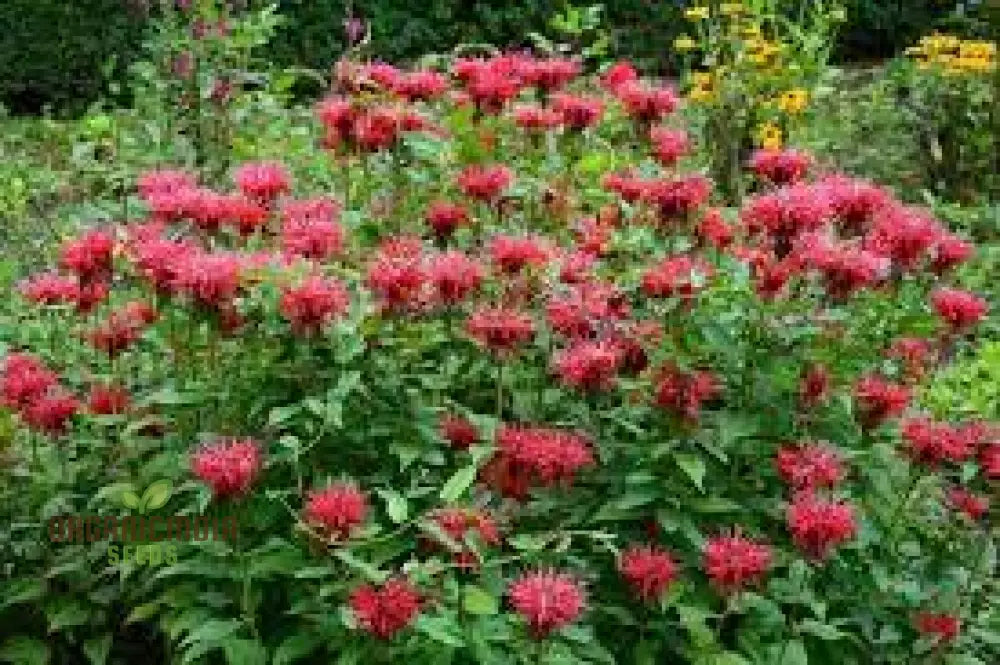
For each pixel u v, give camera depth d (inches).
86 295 148.9
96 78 442.0
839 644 141.2
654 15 484.7
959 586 148.3
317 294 129.4
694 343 139.2
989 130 355.6
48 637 149.9
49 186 264.8
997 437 145.6
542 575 122.3
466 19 473.4
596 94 203.6
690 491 135.3
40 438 156.9
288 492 127.0
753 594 132.0
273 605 135.9
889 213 144.2
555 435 132.2
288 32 445.4
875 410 141.0
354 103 160.9
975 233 311.9
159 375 154.2
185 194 143.4
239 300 131.9
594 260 153.7
